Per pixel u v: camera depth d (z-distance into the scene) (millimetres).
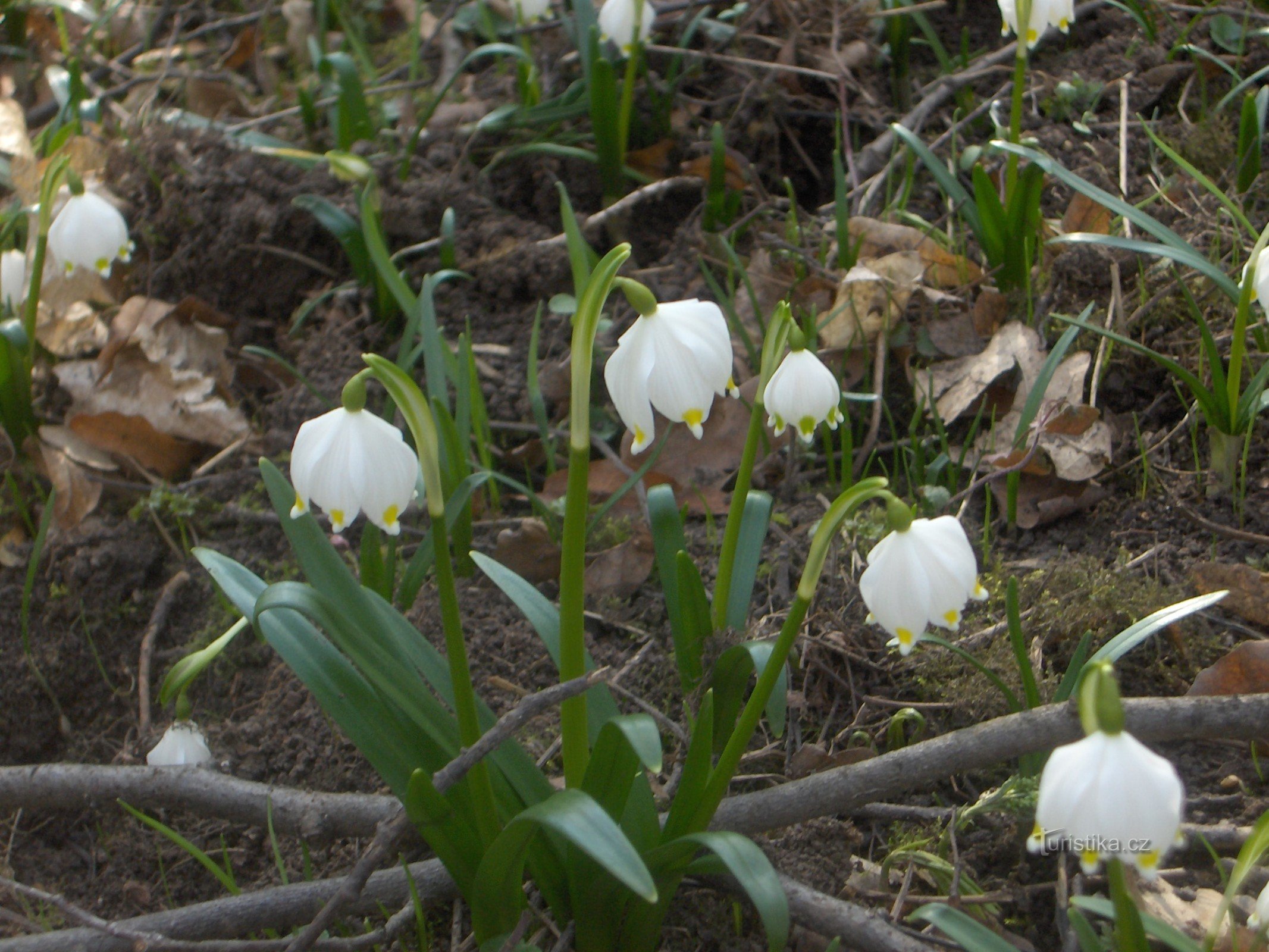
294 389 1067
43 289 1115
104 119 1381
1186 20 1289
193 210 1133
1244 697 876
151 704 988
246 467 1051
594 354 1050
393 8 1592
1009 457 998
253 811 897
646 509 1009
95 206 1025
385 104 1302
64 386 1063
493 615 980
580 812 792
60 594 1013
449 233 1079
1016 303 1060
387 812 890
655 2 1361
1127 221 1066
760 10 1293
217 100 1424
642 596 988
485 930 850
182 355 1079
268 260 1132
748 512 923
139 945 836
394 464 807
